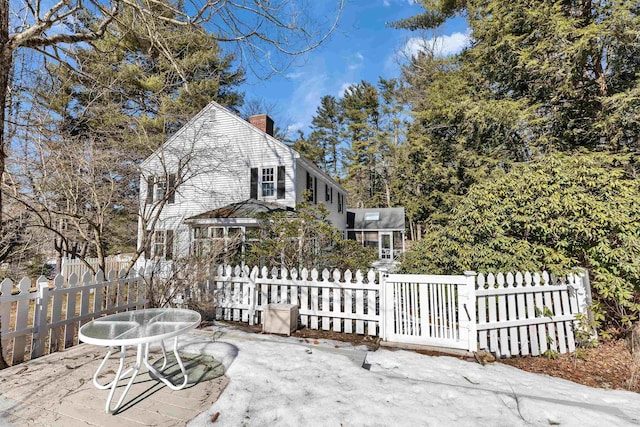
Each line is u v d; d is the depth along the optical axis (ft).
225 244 25.50
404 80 89.35
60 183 22.95
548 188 17.85
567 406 8.89
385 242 73.31
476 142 51.85
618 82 35.70
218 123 46.34
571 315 15.39
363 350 13.60
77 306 19.21
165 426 7.61
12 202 21.42
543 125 39.52
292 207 41.19
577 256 17.38
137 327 9.14
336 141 119.03
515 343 14.39
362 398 9.16
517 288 14.64
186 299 18.99
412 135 77.10
